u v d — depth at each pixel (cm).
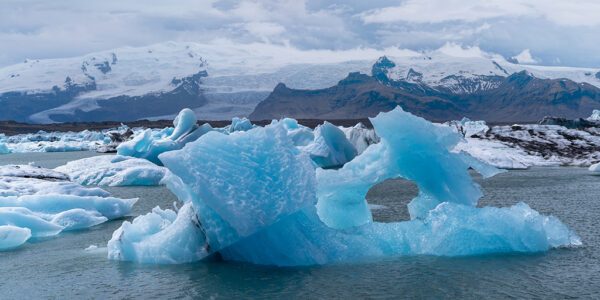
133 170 2008
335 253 760
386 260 750
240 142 762
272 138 767
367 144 3266
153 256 780
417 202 928
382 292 620
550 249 799
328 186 892
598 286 629
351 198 915
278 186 717
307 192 714
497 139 2892
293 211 697
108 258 821
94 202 1222
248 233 676
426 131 863
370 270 704
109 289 659
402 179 2038
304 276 686
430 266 716
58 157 4284
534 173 2142
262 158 748
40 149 5519
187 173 697
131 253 802
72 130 13725
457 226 777
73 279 707
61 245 939
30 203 1154
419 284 644
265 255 748
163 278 696
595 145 2753
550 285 634
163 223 886
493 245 780
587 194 1467
